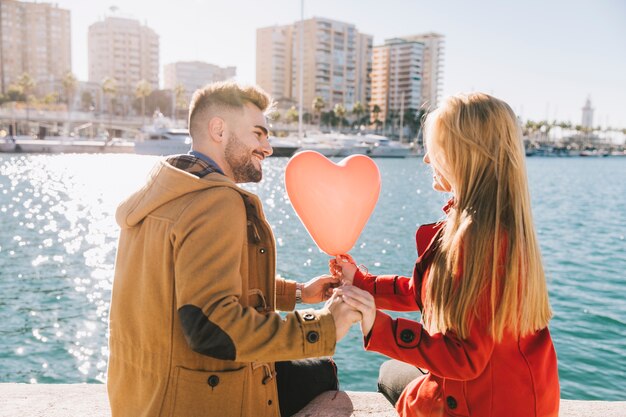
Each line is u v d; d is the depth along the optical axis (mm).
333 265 2330
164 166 1696
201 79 157375
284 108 118812
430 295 1680
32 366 7008
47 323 8602
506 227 1590
